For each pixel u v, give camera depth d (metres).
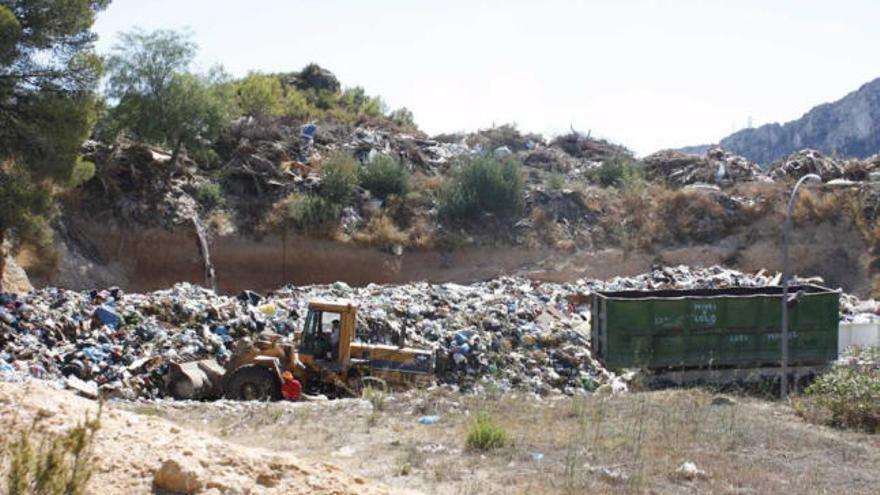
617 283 32.00
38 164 26.23
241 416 13.99
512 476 10.17
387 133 49.38
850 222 40.97
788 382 19.78
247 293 24.48
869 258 39.75
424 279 38.50
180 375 17.27
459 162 44.38
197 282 35.66
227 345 20.31
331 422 13.62
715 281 32.25
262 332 20.14
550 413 14.61
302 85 58.25
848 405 14.03
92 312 19.98
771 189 43.50
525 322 24.09
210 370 17.81
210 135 38.72
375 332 21.50
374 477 10.06
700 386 18.67
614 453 11.55
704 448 12.01
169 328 20.38
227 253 36.75
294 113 49.47
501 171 42.25
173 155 38.38
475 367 20.92
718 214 42.19
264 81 49.53
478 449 11.67
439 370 20.45
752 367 19.67
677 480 10.27
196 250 36.12
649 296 21.22
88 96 27.19
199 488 6.00
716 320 19.55
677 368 19.52
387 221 39.56
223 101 39.66
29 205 25.47
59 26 26.09
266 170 40.28
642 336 19.36
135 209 35.84
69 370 17.03
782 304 19.14
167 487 6.05
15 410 6.97
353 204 40.31
